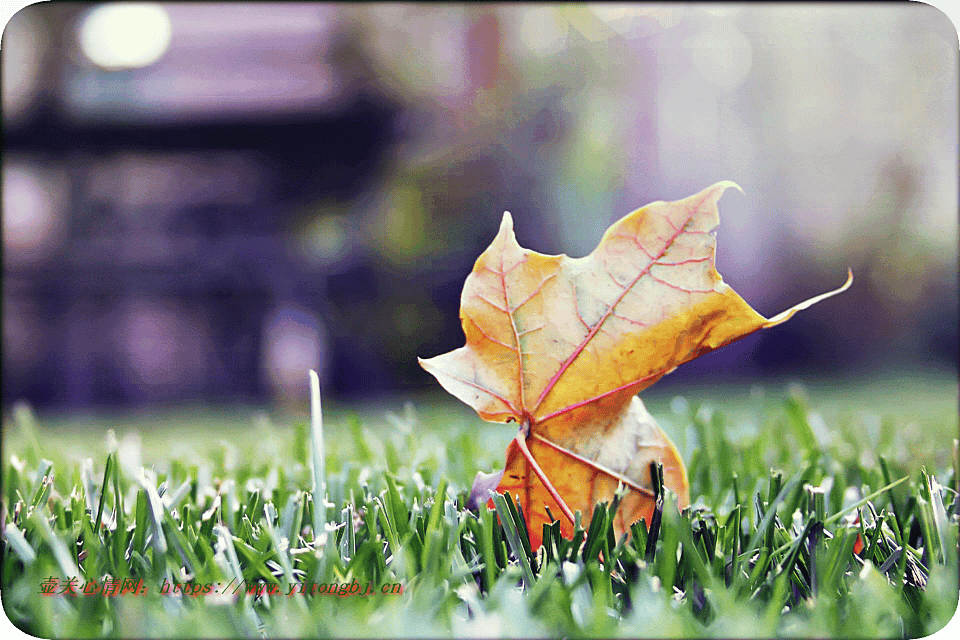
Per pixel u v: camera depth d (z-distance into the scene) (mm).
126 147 6727
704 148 6930
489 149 6426
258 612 598
